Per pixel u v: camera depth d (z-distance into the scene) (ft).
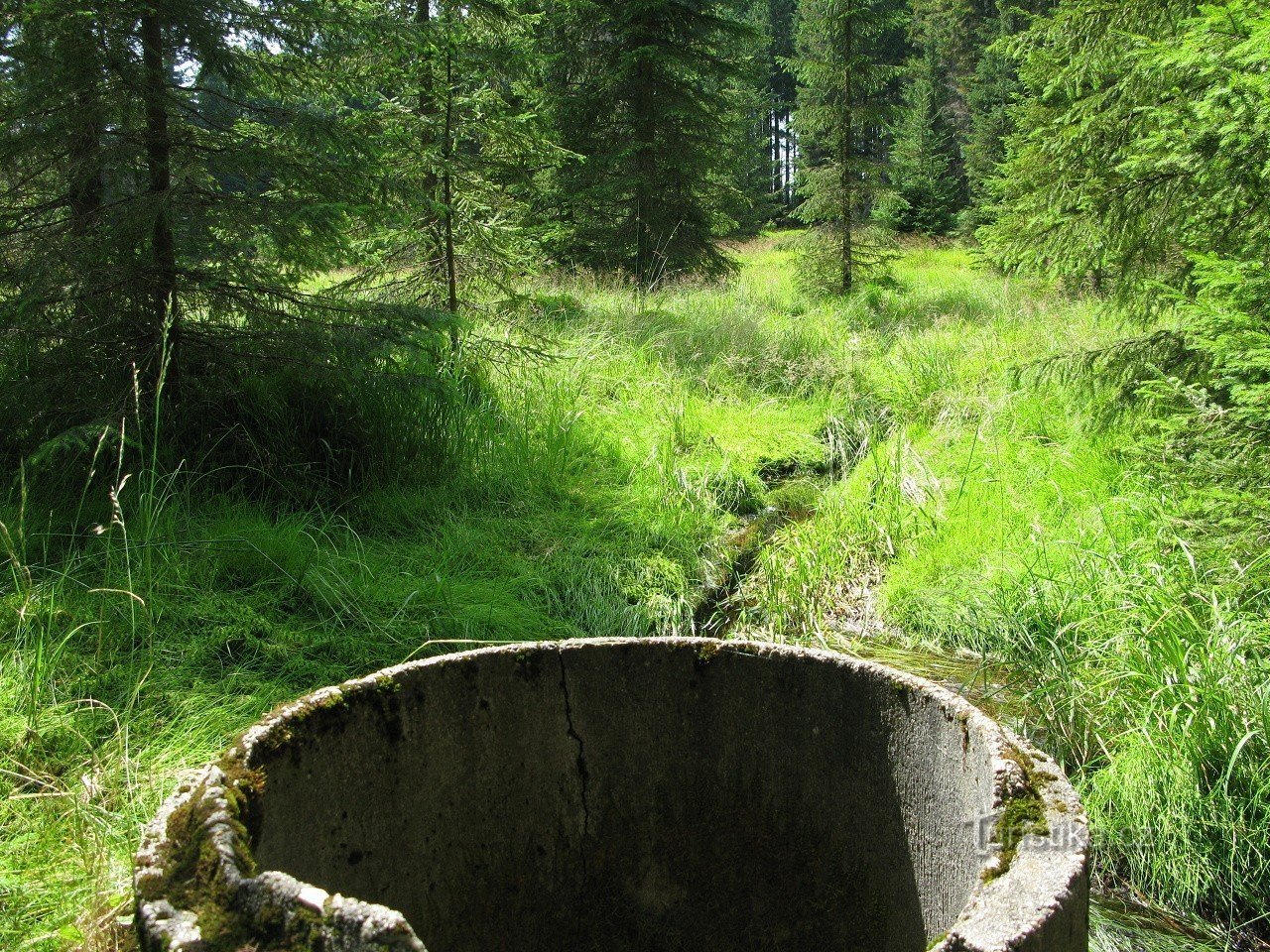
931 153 86.89
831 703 6.12
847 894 6.24
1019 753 4.89
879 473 18.78
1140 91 16.01
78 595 11.17
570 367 22.57
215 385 14.73
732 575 16.10
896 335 31.19
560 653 6.29
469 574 13.97
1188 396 12.17
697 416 22.30
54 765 8.89
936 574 14.89
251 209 13.89
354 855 5.59
